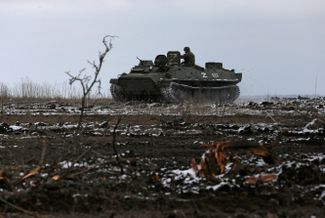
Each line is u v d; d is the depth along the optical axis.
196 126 53.25
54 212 20.86
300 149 35.25
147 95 111.88
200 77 111.62
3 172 24.28
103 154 32.56
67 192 22.69
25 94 107.88
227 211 20.78
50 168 24.92
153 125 54.69
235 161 25.78
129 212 20.77
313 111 69.94
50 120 60.41
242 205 21.39
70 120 60.19
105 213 20.67
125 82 110.81
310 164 26.98
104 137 42.81
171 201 21.83
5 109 80.00
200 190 23.11
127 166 28.14
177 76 109.12
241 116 62.91
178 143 39.75
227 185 23.31
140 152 34.44
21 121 59.62
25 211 20.30
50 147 36.16
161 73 110.44
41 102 99.38
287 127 52.50
